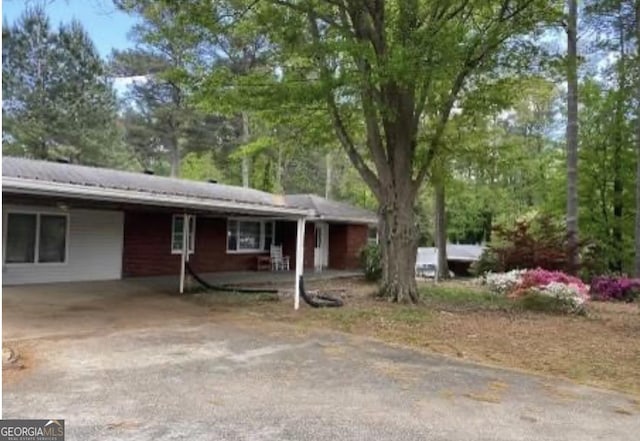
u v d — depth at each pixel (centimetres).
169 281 1623
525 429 481
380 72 1009
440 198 2181
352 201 3944
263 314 1104
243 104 1159
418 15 1107
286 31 1107
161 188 1545
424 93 1216
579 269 1684
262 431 451
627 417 530
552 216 2091
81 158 3152
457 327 1017
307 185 4228
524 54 1139
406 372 672
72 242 1539
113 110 3341
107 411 486
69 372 614
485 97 1263
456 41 1003
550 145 2658
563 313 1227
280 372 646
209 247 1934
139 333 863
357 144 1509
